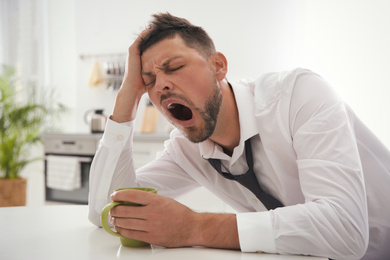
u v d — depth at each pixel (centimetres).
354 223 71
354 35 217
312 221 69
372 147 108
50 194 325
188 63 90
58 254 68
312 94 91
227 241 71
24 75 418
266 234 69
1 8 418
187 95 91
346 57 227
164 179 120
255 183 101
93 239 79
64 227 90
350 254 70
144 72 96
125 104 104
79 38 392
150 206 73
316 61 264
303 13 299
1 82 360
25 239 79
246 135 96
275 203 101
